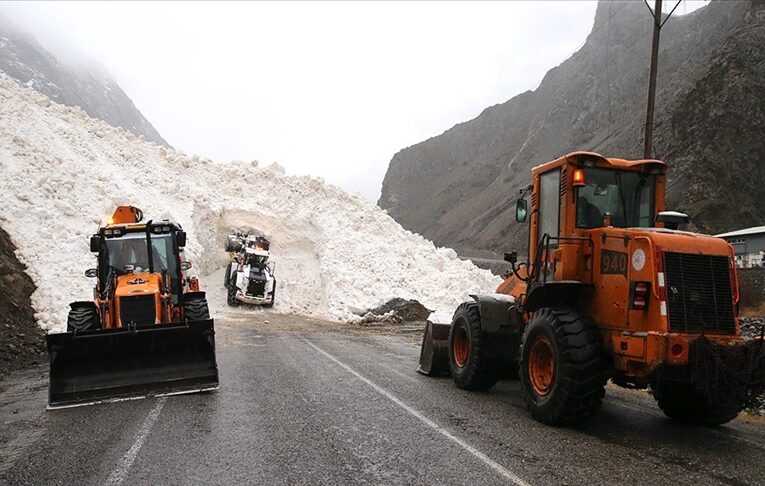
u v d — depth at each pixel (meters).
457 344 9.02
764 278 21.17
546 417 6.46
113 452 5.42
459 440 5.78
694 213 45.81
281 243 28.56
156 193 25.55
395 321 22.48
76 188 20.31
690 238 6.06
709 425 6.69
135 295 8.90
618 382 6.79
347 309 23.42
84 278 16.20
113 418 6.72
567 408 6.20
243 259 24.08
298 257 28.25
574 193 7.05
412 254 29.25
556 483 4.62
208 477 4.71
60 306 14.27
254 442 5.68
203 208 27.17
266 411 6.95
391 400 7.65
